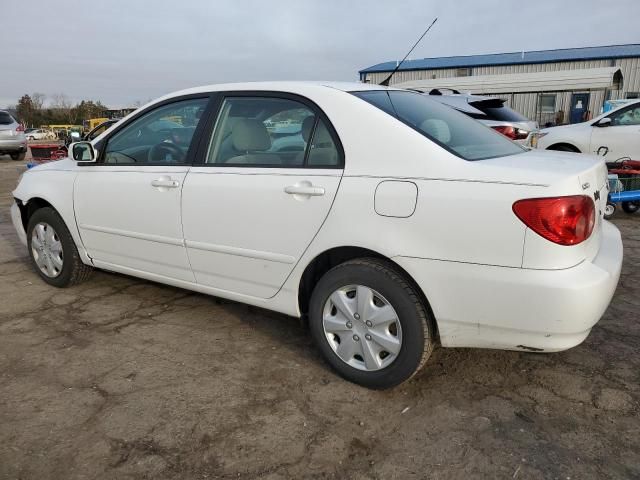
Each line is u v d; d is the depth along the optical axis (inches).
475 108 342.0
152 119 143.5
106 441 94.4
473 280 93.4
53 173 165.0
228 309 155.4
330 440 95.2
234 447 93.2
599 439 94.5
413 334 101.3
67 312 153.0
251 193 117.3
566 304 88.1
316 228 108.6
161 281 144.6
